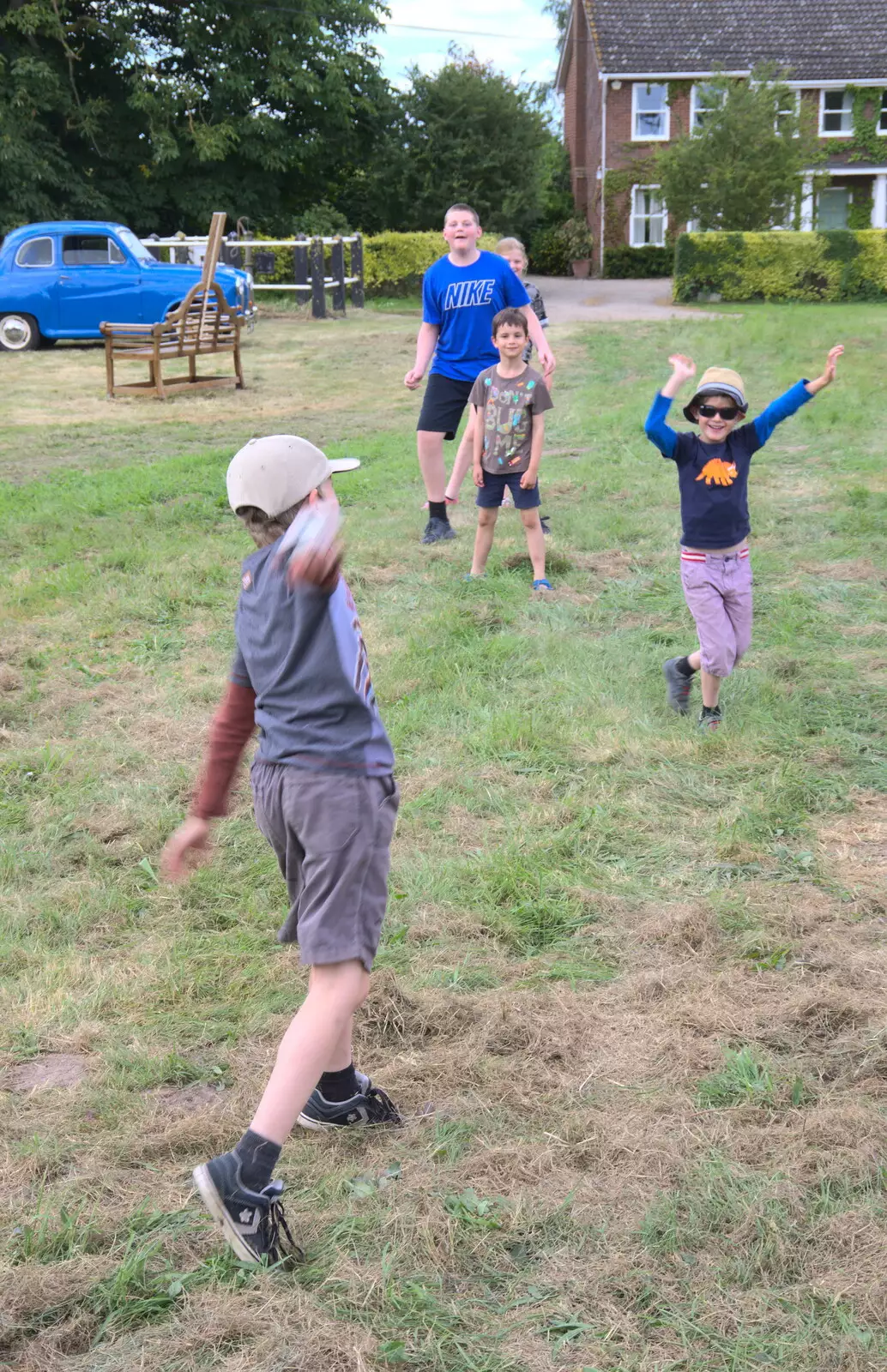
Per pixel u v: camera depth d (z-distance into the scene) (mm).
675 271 27625
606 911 3828
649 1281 2350
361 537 8375
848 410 12617
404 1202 2572
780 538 8094
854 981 3379
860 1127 2752
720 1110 2844
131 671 6125
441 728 5285
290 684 2436
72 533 8695
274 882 4078
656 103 39750
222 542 8453
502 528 8570
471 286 7789
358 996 2449
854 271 27312
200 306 15547
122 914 3898
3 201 33188
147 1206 2590
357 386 15883
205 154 33625
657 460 10633
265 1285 2352
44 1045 3238
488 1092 2955
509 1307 2309
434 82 38156
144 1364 2195
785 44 39688
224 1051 3172
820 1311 2275
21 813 4609
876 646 6094
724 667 5066
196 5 34312
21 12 31734
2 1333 2264
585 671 5871
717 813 4477
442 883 3984
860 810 4473
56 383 16625
